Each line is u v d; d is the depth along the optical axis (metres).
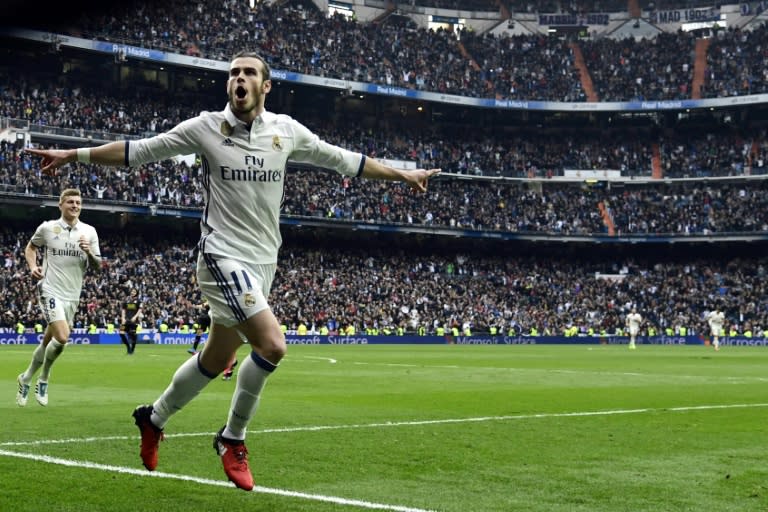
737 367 29.67
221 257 6.86
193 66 65.19
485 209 75.69
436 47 79.69
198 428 10.48
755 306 71.81
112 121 63.88
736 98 74.75
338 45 75.12
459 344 64.62
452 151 77.38
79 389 17.05
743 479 7.65
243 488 6.65
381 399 15.55
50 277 13.25
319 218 67.06
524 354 41.91
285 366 27.94
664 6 85.69
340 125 75.88
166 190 61.75
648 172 77.69
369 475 7.67
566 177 77.62
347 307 65.56
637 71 80.50
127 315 35.47
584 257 79.12
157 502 6.42
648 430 11.09
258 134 6.97
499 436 10.34
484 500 6.69
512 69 80.75
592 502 6.67
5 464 7.84
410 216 71.69
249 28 70.88
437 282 72.00
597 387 19.28
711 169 76.62
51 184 57.59
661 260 78.50
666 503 6.65
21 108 60.34
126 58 62.75
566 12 86.69
